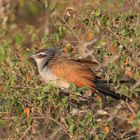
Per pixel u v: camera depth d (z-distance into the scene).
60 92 12.77
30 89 12.67
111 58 13.80
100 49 13.52
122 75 12.62
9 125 13.34
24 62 13.14
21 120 13.02
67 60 13.75
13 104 12.86
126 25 13.32
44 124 13.88
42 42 14.01
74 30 13.95
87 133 12.30
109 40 13.48
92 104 13.37
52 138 15.25
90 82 13.31
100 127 12.70
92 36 15.84
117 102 13.62
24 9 23.05
